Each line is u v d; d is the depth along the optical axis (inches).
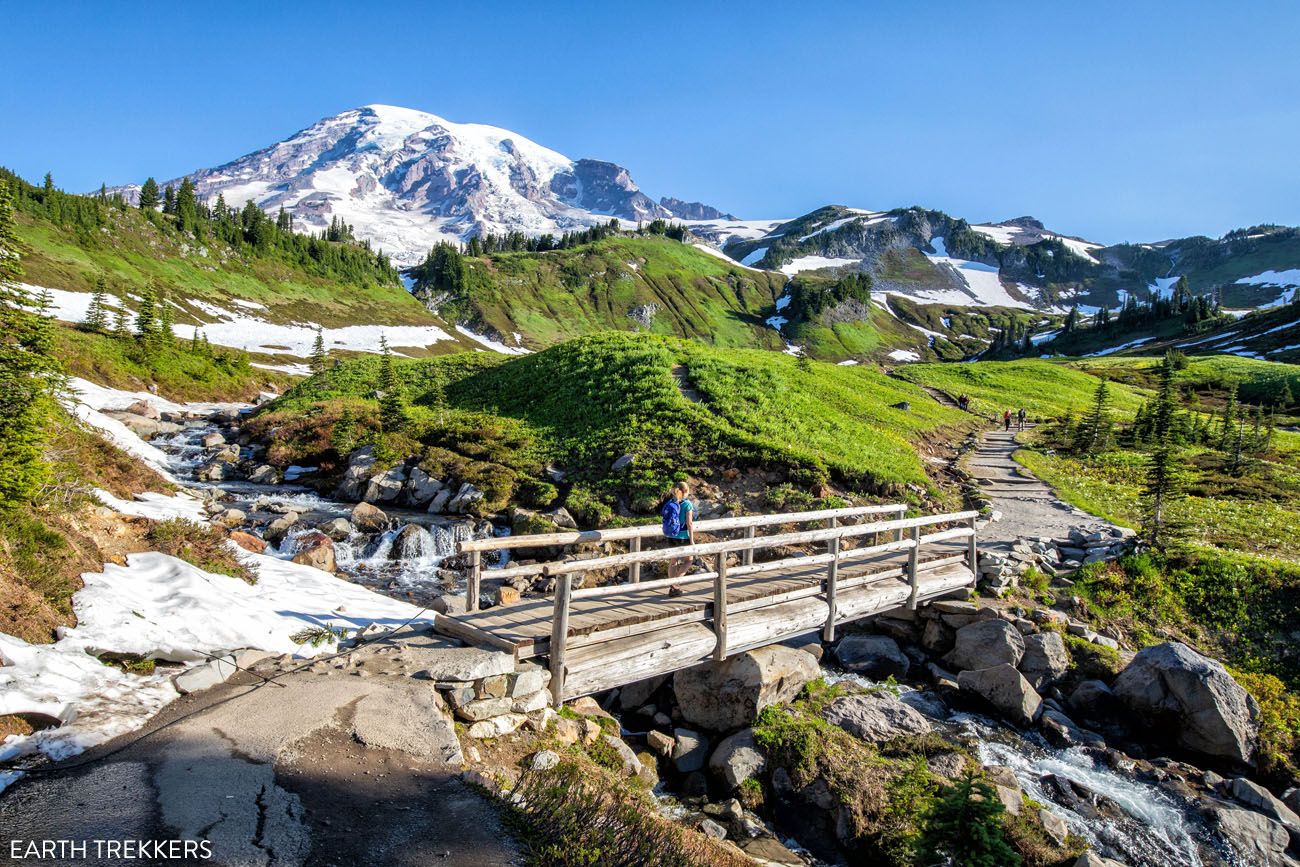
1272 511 1228.5
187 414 2234.3
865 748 494.9
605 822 295.3
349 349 5482.3
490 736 365.4
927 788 445.1
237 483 1318.9
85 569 431.8
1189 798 488.4
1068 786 486.3
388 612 580.7
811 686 573.0
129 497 709.3
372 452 1306.6
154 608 411.8
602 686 437.7
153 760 275.9
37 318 489.4
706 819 418.6
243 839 233.8
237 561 598.5
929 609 729.0
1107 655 644.7
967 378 3432.6
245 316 5689.0
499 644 406.0
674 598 532.1
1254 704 563.8
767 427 1304.1
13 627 332.5
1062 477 1515.7
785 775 461.1
